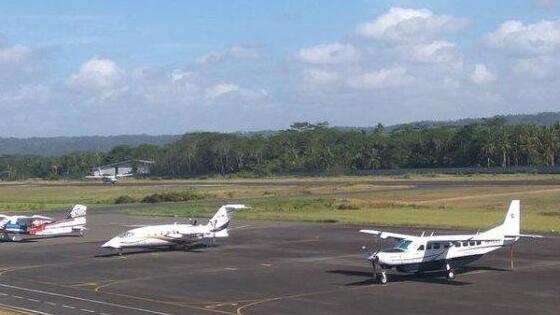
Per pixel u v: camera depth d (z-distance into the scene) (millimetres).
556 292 50750
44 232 88875
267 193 163375
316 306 47125
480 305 46688
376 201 134500
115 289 54281
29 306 47688
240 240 84188
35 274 62156
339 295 50719
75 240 88125
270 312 45406
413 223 97250
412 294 50656
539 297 49031
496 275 57750
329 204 129375
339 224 100562
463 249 56875
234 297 50500
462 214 109000
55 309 46594
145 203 149000
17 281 58469
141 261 69188
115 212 126750
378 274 59219
